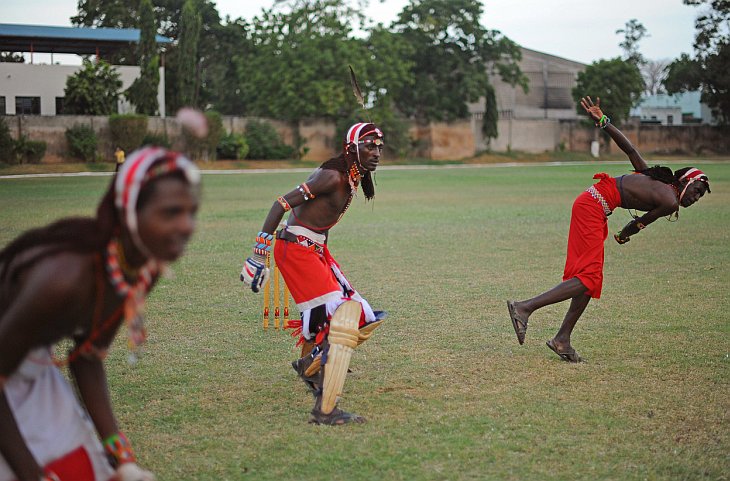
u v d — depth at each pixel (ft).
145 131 241.35
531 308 33.30
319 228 27.14
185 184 12.92
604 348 35.60
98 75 252.01
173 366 32.96
